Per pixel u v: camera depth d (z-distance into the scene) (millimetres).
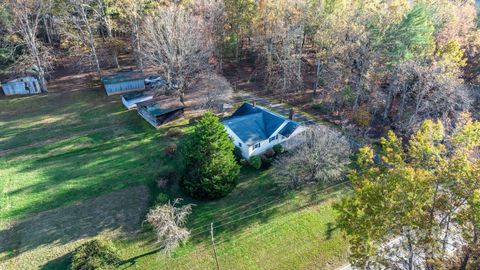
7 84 45281
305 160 29922
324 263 24453
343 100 41969
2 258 23578
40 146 35531
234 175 28688
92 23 51938
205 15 47094
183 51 41250
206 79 41469
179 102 41844
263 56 53000
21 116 41125
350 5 46000
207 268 23812
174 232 22938
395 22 38312
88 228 26172
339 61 41594
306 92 49312
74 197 28938
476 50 42625
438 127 18469
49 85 49156
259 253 24984
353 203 18234
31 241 24891
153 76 50656
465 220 14922
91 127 39188
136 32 48094
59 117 41094
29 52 49656
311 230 26844
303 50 55469
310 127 34219
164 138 37250
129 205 28422
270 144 35719
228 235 26219
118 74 49000
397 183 16406
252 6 47656
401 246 17562
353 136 37406
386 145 20250
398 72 36500
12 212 27109
